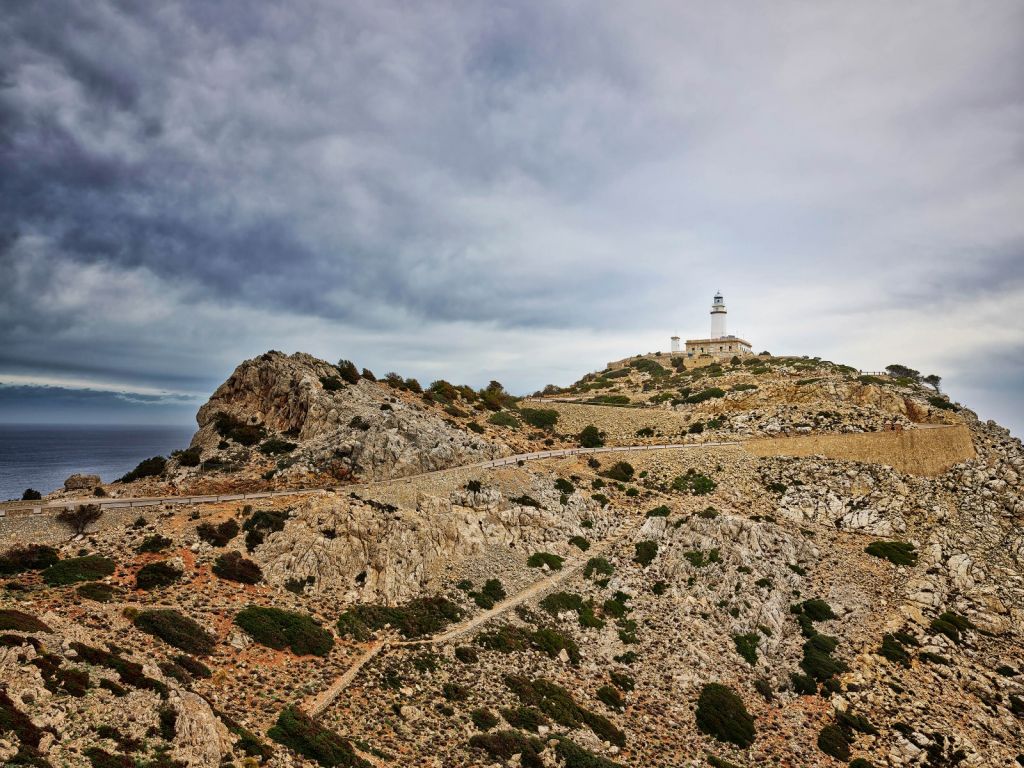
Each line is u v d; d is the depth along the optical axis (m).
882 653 58.69
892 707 52.19
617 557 68.69
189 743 27.22
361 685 40.72
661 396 137.88
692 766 42.59
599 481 85.31
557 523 71.88
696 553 68.19
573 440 108.88
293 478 67.38
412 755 35.50
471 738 38.53
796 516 80.12
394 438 75.75
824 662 56.22
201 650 37.81
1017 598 69.31
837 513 80.88
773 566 67.75
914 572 71.06
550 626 55.41
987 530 80.31
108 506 55.56
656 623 58.88
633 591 62.94
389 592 52.59
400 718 38.72
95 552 47.09
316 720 35.38
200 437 79.88
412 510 61.56
